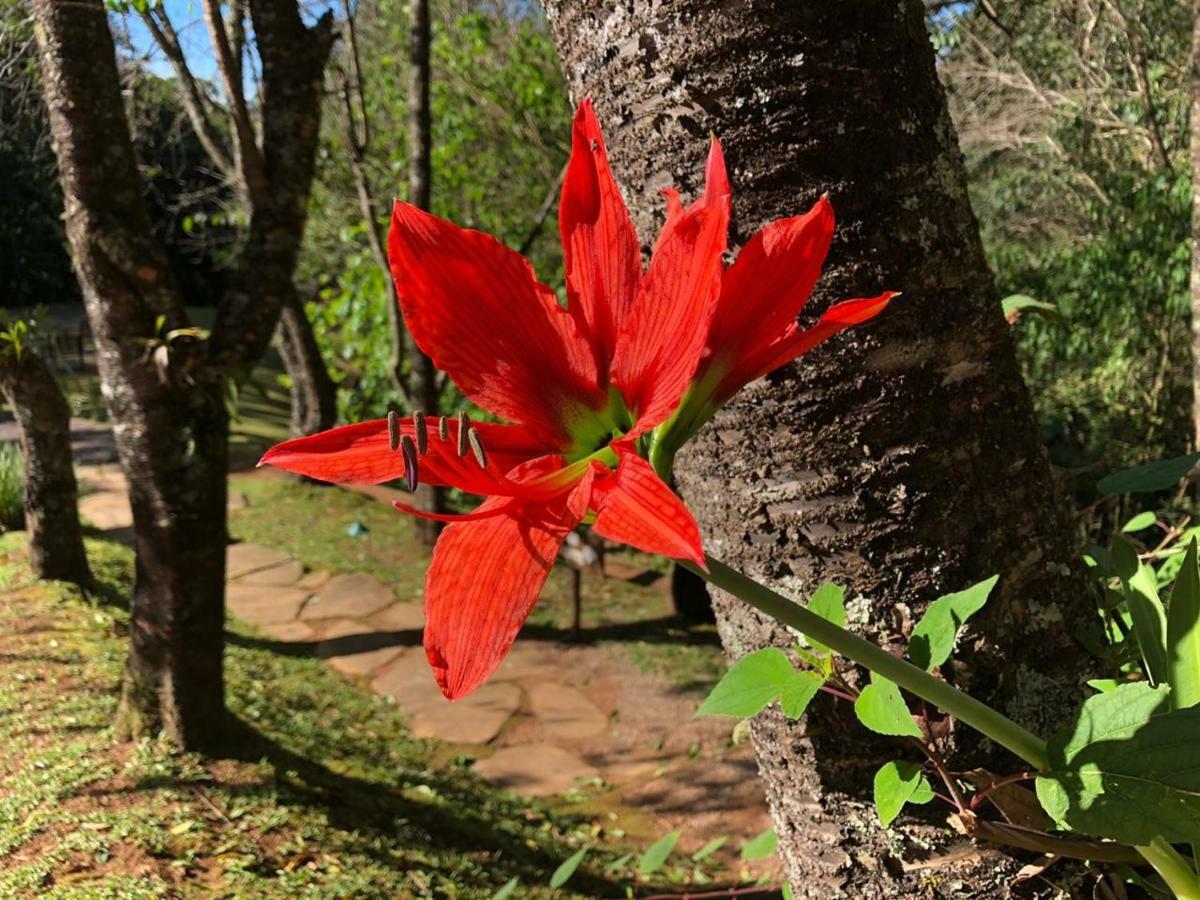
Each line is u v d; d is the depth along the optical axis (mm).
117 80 3557
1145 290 6527
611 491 710
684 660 6102
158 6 3262
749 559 1161
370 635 6285
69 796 3406
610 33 1107
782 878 3805
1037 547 1116
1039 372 7414
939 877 1097
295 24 3740
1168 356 6668
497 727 5301
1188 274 6102
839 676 1066
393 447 770
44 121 4926
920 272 1061
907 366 1062
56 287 11750
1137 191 6562
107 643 4918
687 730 5281
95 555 6684
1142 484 1320
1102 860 989
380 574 7270
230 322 3748
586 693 5715
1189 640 945
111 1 3217
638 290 822
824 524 1099
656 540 651
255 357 3812
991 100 8156
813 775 1150
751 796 4633
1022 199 8484
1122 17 6621
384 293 8688
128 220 3572
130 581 6301
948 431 1074
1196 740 803
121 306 3592
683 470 1223
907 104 1062
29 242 9547
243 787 3621
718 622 1276
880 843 1122
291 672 5609
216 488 3814
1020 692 1084
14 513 7016
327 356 10281
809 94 1024
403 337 8375
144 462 3686
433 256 795
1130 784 814
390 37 9438
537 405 831
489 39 9047
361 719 5160
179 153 9547
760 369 787
